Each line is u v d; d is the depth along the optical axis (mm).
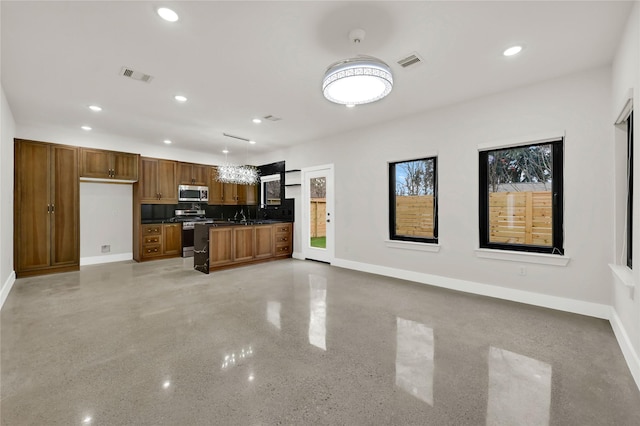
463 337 2441
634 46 1973
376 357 2123
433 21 2150
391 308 3133
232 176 5902
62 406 1604
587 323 2723
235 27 2217
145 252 5914
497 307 3158
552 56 2639
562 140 3090
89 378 1863
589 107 2885
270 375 1897
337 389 1755
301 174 6062
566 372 1931
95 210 5762
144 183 5930
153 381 1832
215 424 1477
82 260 5605
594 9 2018
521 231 3414
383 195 4637
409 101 3701
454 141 3816
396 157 4445
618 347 2266
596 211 2867
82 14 2049
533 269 3248
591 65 2803
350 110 4035
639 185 1876
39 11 2012
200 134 5285
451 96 3541
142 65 2789
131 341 2369
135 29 2232
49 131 4816
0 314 2965
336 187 5348
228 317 2873
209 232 4891
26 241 4523
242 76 3020
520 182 3416
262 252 5766
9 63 2725
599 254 2859
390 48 2510
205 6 1981
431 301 3363
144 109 3957
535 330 2574
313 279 4395
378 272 4719
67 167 4926
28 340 2383
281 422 1491
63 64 2756
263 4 1965
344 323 2732
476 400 1657
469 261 3719
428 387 1775
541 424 1478
